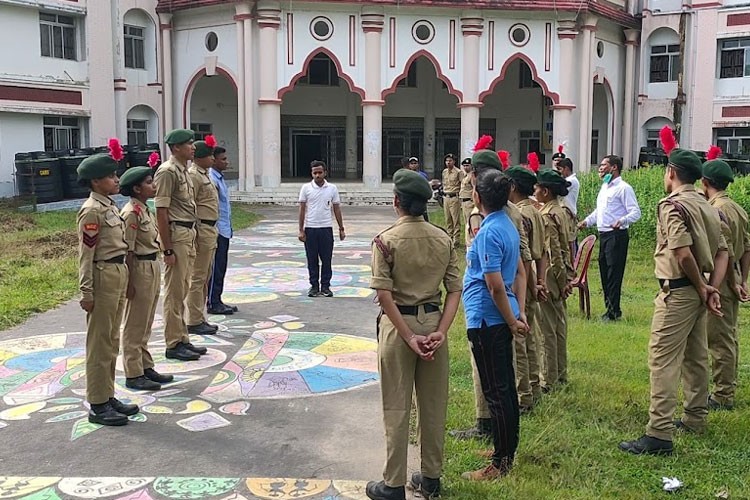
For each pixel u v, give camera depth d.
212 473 4.60
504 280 4.46
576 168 27.11
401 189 4.15
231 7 24.95
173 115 26.77
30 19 22.59
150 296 6.11
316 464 4.74
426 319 4.15
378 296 4.09
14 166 22.27
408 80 31.89
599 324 8.52
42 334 8.10
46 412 5.68
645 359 7.03
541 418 5.40
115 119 25.38
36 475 4.58
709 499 4.23
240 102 25.06
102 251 5.30
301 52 24.98
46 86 22.95
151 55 26.47
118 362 6.95
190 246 7.07
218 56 25.59
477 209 4.94
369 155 25.80
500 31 26.02
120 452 4.91
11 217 17.91
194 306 7.99
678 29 28.50
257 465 4.72
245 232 17.50
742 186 14.13
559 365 6.12
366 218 20.91
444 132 32.31
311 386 6.29
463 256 13.27
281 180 29.05
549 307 5.98
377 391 6.17
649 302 9.89
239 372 6.68
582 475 4.51
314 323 8.61
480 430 5.11
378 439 5.16
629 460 4.74
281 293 10.38
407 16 25.44
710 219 4.97
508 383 4.50
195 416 5.58
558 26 26.23
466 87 25.83
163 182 6.81
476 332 4.51
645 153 28.17
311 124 31.41
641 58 29.48
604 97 30.70
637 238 14.16
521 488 4.29
